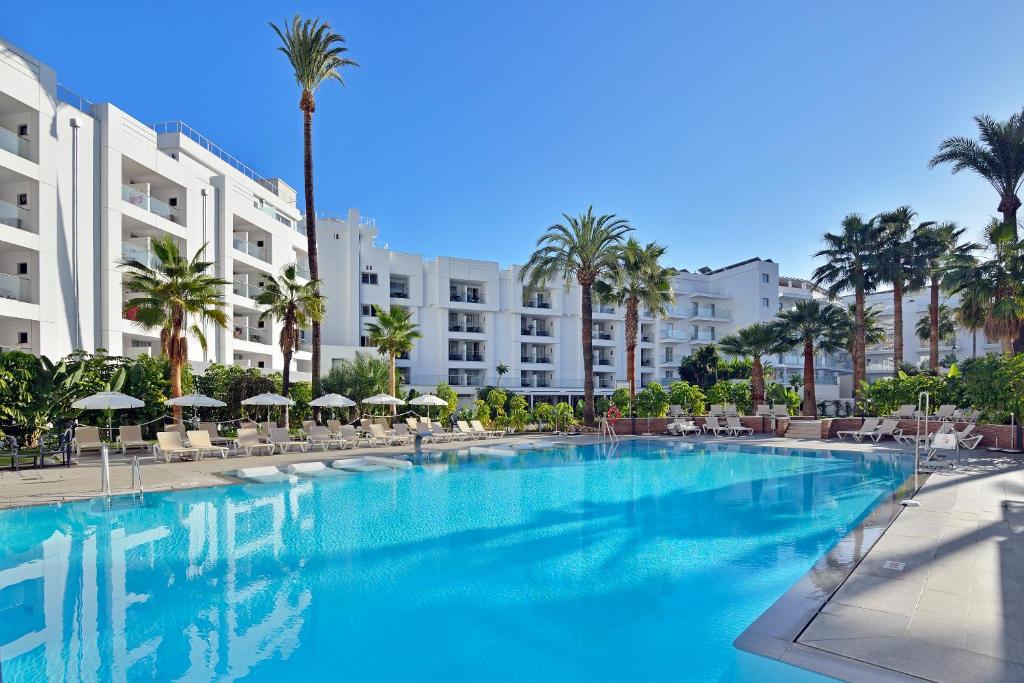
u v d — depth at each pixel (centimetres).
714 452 2070
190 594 668
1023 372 1789
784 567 742
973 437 1828
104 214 2484
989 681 400
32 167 2192
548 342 5759
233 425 2647
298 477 1505
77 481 1335
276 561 788
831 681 418
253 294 3647
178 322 2170
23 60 2180
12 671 491
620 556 801
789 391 3769
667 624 573
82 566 766
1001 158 2653
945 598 555
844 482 1378
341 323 4734
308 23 2808
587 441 2403
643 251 2944
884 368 6700
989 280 2038
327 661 510
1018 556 684
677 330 6412
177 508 1113
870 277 3531
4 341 2205
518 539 895
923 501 1009
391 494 1273
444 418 3047
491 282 5481
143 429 2273
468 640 548
